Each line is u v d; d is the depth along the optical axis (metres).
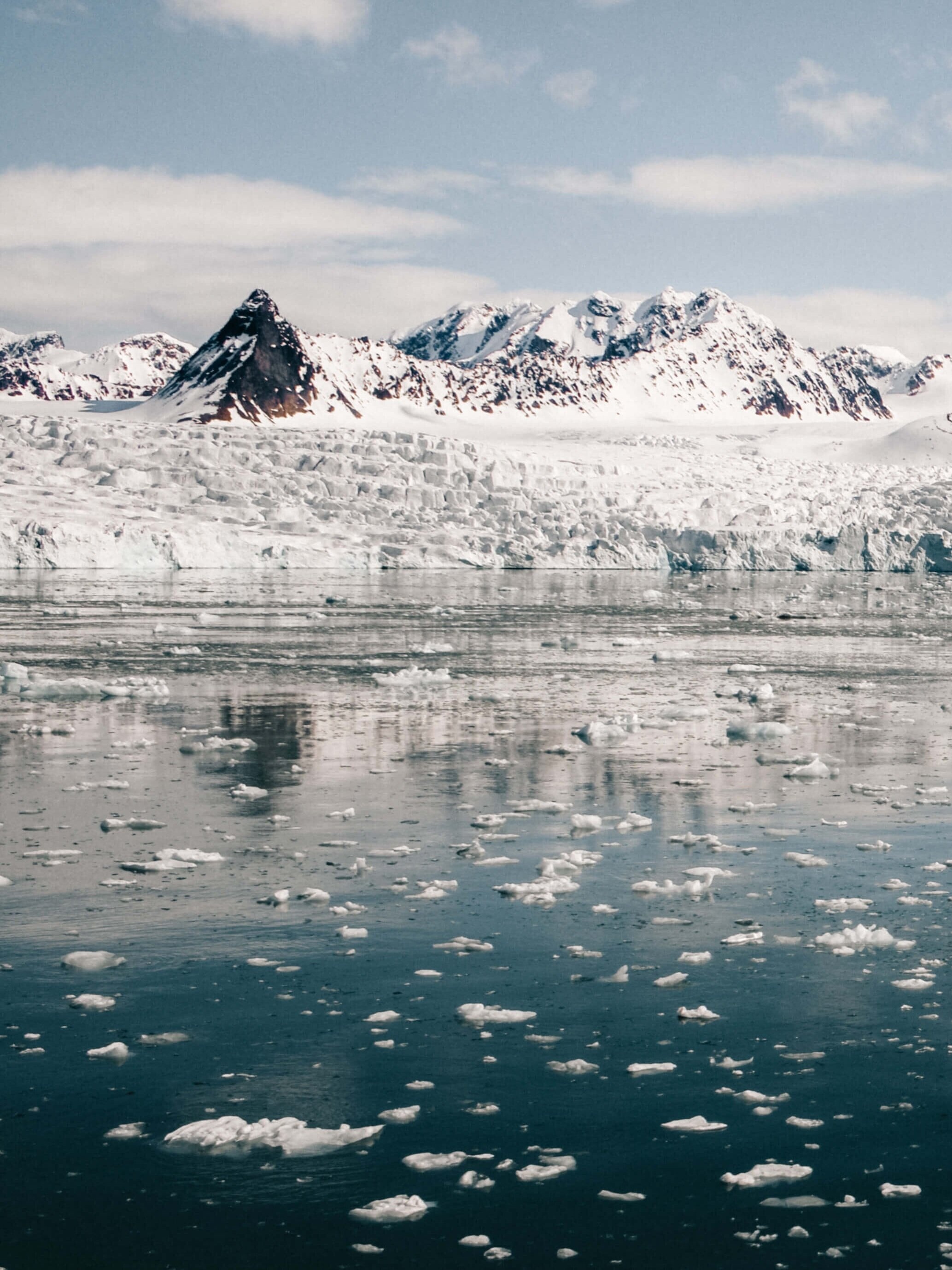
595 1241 7.67
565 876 14.99
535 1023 10.66
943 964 12.05
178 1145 8.62
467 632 49.38
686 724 26.94
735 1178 8.27
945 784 20.56
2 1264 7.37
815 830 17.33
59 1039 10.27
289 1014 10.81
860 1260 7.48
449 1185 8.24
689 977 11.70
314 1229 7.78
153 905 13.71
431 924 13.19
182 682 33.12
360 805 18.69
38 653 39.50
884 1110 9.18
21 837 16.55
